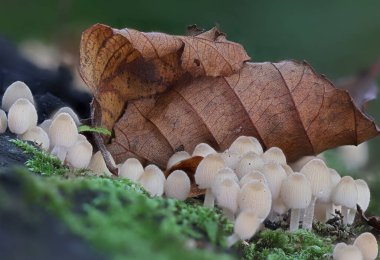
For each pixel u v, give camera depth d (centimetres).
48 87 66
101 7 109
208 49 54
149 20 107
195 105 55
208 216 45
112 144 55
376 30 107
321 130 56
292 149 56
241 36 107
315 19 109
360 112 55
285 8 110
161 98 55
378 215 62
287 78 55
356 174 68
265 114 55
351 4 110
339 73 104
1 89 62
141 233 42
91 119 54
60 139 50
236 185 48
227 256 42
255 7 110
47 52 103
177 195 51
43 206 41
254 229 45
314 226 53
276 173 50
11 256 40
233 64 55
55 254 40
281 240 49
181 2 109
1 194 41
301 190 50
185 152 54
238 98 55
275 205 51
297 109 55
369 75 75
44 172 48
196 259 42
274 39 107
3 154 49
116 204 43
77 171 50
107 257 40
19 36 107
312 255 49
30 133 51
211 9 109
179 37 54
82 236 41
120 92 54
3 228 40
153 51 53
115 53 53
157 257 41
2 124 51
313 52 106
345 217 53
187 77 54
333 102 55
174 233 42
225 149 56
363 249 49
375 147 84
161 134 55
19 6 113
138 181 51
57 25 106
